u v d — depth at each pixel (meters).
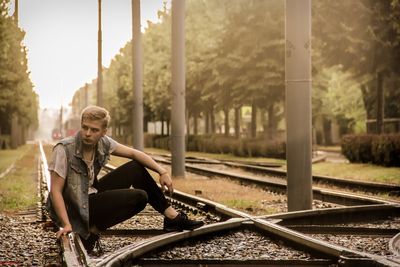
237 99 36.66
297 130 9.73
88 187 5.02
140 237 7.21
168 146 55.84
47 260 5.55
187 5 44.62
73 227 5.00
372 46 24.72
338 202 11.84
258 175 21.56
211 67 37.06
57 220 5.06
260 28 34.28
